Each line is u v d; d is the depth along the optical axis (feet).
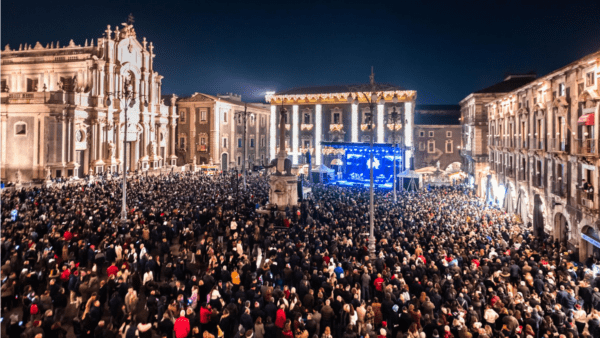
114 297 46.50
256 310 44.96
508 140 134.92
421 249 67.21
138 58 214.48
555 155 92.43
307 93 242.37
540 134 104.37
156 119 231.71
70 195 112.78
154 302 47.52
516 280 58.39
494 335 43.88
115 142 194.90
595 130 73.31
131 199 112.37
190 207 104.42
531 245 80.53
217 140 253.44
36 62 187.52
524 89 115.96
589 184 76.64
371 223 70.18
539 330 44.45
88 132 179.93
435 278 54.95
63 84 185.57
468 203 131.23
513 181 126.62
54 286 48.57
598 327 43.70
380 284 52.60
